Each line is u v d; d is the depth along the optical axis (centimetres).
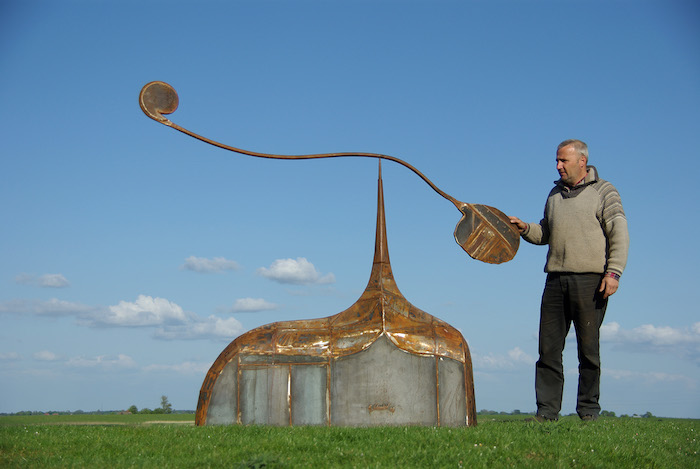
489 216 911
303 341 827
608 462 636
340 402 811
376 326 826
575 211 844
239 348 828
